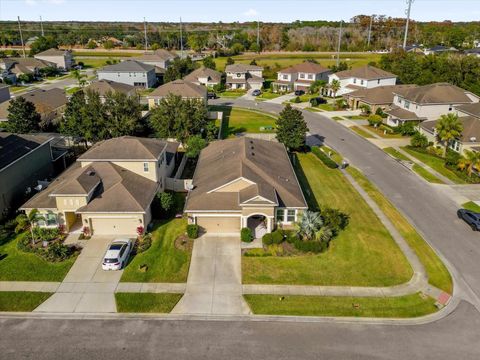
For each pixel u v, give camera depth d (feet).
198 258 109.81
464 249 114.42
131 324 87.40
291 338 83.56
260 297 95.66
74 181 121.29
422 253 112.27
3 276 102.47
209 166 146.51
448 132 173.27
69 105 194.08
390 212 134.21
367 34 558.97
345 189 151.74
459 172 163.02
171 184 149.28
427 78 298.35
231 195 124.26
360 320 88.79
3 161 132.16
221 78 349.61
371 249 113.60
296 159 182.29
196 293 96.99
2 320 88.38
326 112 267.59
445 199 143.64
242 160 135.54
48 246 114.11
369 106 256.11
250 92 338.13
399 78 320.91
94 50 571.69
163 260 109.09
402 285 99.86
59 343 82.17
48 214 122.11
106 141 145.48
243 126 236.02
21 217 123.34
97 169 133.28
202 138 187.11
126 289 98.32
